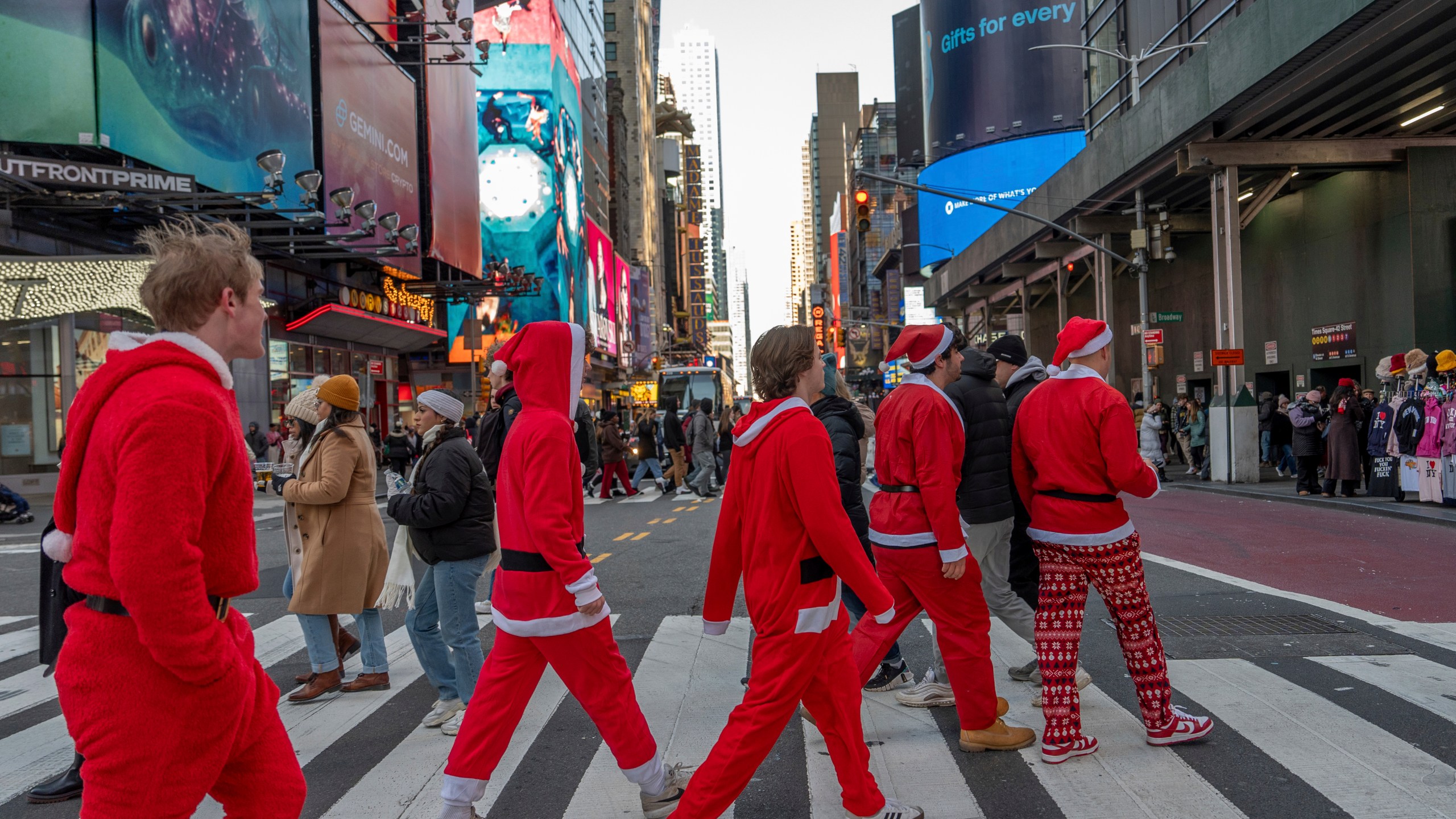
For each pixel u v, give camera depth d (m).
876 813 3.22
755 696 3.04
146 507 1.92
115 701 1.98
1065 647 3.97
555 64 56.84
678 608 7.72
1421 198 18.55
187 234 2.27
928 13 51.50
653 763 3.47
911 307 68.75
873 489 17.36
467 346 50.78
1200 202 24.67
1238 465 17.66
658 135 150.38
